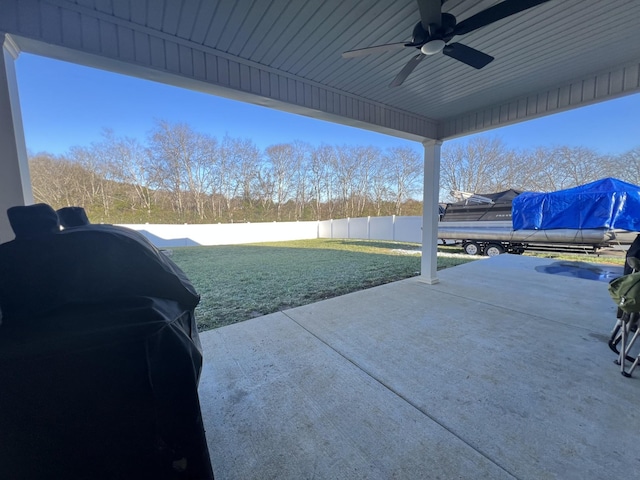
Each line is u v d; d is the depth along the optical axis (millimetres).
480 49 2633
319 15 2084
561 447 1511
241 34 2309
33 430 872
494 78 3217
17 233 1041
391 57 2709
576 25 2291
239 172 21359
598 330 2957
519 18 2189
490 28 2316
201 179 20266
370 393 2029
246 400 1987
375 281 5656
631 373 2135
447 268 6305
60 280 1005
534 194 8164
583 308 3621
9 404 853
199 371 1188
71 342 897
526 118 3703
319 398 1990
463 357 2480
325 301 4148
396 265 7340
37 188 16141
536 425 1674
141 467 961
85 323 942
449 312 3576
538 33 2400
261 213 22094
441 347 2674
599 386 2018
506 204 8969
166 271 1235
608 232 6992
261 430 1710
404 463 1453
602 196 7074
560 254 8500
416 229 13039
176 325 1094
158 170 18922
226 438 1654
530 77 3211
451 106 4035
